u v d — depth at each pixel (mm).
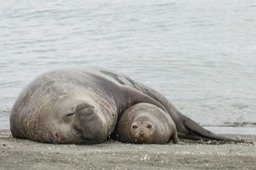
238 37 65250
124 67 53438
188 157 20766
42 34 72750
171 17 76688
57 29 75438
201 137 30984
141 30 71750
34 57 60000
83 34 71750
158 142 27344
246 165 19391
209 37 65938
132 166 18891
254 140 29891
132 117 27797
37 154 20906
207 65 52906
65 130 25359
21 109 27297
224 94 43531
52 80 27656
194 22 73312
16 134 27875
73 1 92688
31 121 26547
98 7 86125
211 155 21422
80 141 25266
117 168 18453
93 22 77625
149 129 26844
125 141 27641
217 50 59219
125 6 85188
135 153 21922
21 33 73750
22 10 87750
